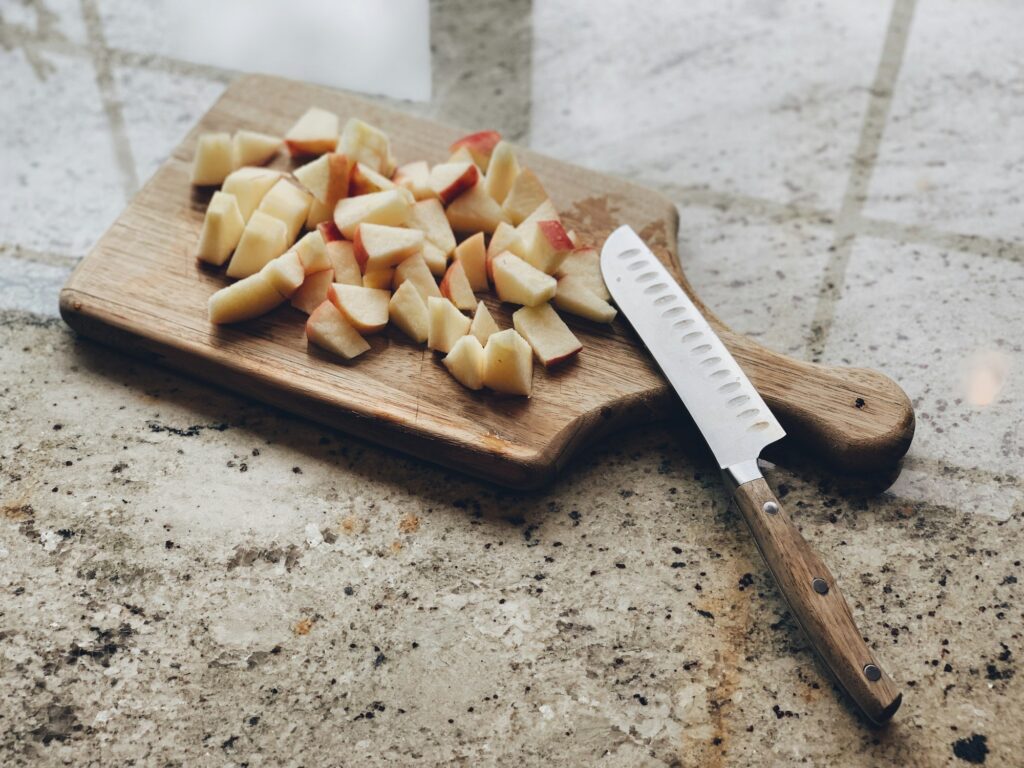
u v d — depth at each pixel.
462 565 0.51
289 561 0.51
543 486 0.54
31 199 0.66
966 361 0.59
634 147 0.71
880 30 0.78
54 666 0.47
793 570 0.47
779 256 0.64
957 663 0.47
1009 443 0.55
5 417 0.55
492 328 0.57
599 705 0.46
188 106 0.73
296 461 0.54
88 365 0.58
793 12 0.80
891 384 0.54
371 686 0.47
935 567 0.50
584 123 0.73
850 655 0.45
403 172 0.64
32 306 0.61
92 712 0.46
